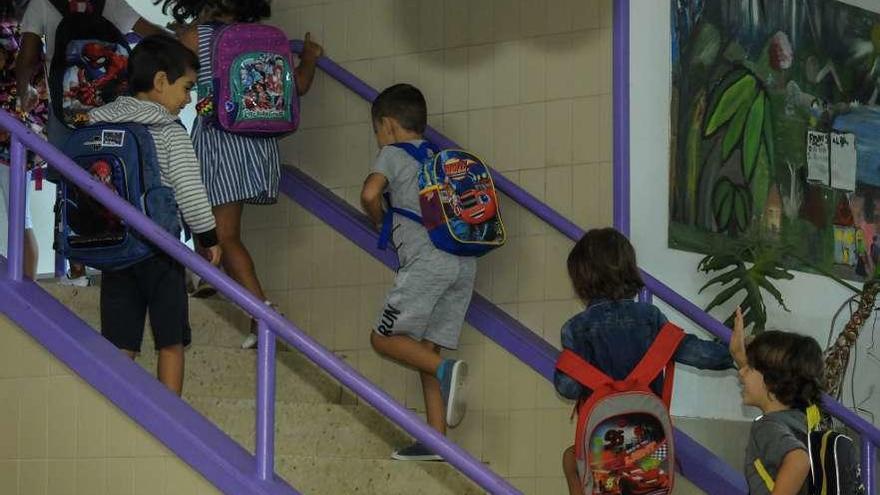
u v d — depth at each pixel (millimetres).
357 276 6301
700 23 6258
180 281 4672
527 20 6059
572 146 5902
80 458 4352
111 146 4582
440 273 5355
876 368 7164
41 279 6676
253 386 5691
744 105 6477
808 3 6867
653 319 4363
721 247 6293
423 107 5586
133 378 4359
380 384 6180
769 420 4199
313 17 6656
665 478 4223
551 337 5867
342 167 6531
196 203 4641
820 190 6859
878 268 7133
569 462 4711
